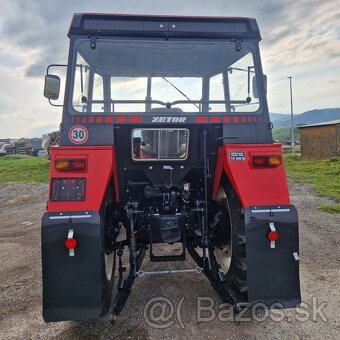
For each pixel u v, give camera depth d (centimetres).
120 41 331
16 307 362
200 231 351
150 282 405
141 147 341
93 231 275
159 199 353
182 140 343
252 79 346
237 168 314
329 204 865
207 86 351
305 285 389
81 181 294
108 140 322
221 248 364
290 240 291
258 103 344
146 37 333
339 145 2058
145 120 332
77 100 329
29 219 818
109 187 324
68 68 328
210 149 349
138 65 341
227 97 354
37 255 532
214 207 371
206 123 336
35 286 414
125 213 357
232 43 343
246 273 294
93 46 328
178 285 396
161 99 346
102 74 340
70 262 273
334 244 542
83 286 273
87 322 324
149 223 336
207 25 338
